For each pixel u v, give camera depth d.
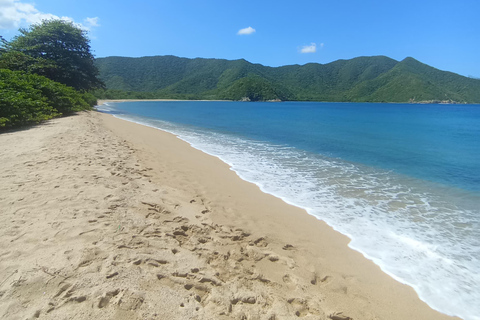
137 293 2.38
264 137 15.46
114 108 40.44
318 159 10.08
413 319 2.80
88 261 2.72
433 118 36.72
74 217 3.64
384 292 3.17
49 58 24.78
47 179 4.98
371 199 6.12
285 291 2.94
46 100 15.88
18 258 2.69
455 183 7.49
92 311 2.13
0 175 5.05
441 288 3.29
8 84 13.05
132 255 2.95
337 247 4.08
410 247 4.16
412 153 11.68
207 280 2.82
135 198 4.65
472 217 5.27
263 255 3.60
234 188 6.34
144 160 7.86
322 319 2.58
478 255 3.98
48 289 2.30
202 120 26.03
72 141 8.56
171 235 3.65
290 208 5.43
